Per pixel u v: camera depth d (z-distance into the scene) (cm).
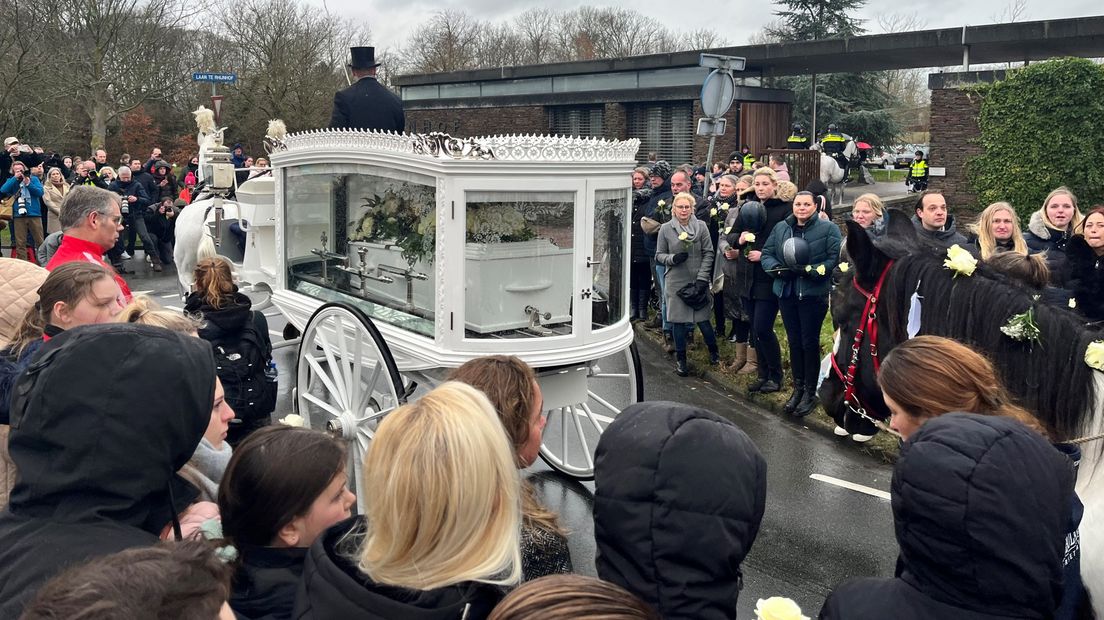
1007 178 1562
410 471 187
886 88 3712
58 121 2347
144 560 144
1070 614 236
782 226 691
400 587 186
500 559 189
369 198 525
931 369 232
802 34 3198
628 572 210
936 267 303
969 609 188
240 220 767
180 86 2788
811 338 695
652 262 965
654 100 2027
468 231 468
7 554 198
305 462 229
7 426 296
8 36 2164
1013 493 182
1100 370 258
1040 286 322
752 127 2012
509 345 475
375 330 494
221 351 488
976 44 1700
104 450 200
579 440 616
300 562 229
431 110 2523
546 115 2267
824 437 679
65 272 337
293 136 580
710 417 221
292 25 2825
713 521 204
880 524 525
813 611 429
